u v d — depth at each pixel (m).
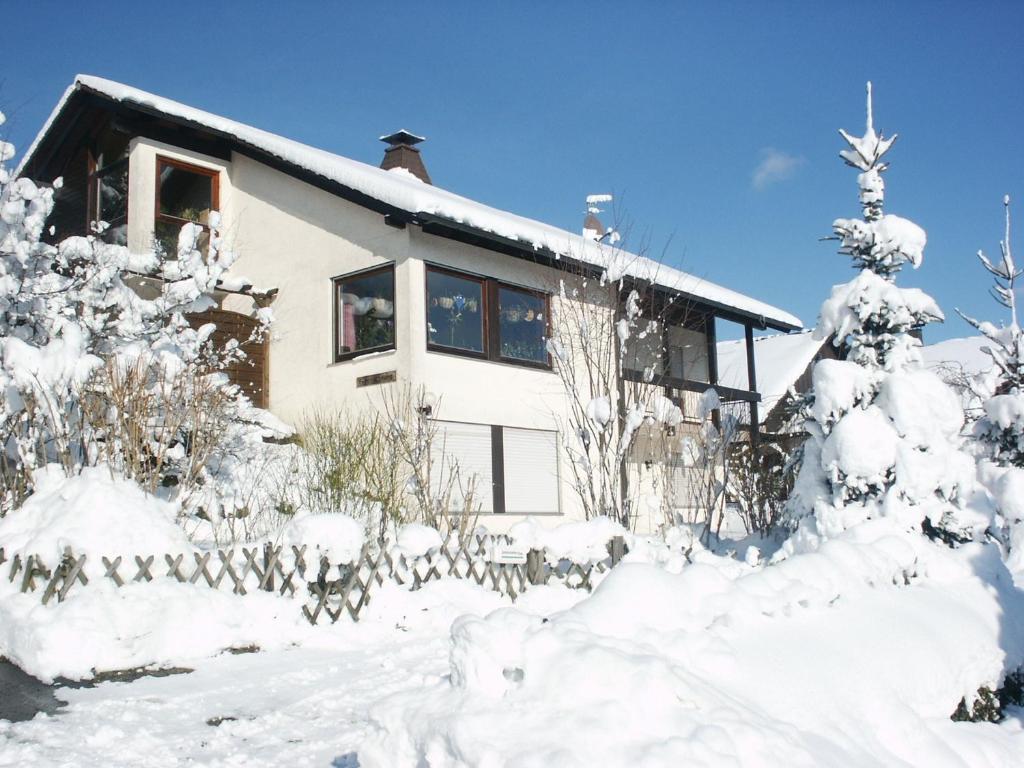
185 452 10.09
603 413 12.09
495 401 15.51
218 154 17.75
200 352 13.37
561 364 14.55
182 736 5.51
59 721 5.72
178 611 7.46
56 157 19.11
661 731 3.28
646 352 18.03
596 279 15.23
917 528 8.72
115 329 11.36
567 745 3.10
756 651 4.34
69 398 9.18
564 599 9.87
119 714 5.89
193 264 12.27
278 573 8.55
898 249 10.44
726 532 15.64
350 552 8.58
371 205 14.62
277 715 5.93
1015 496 10.00
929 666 5.19
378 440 12.38
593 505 12.02
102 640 6.94
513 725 3.26
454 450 14.88
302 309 16.16
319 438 12.94
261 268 16.97
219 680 6.80
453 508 13.95
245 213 17.42
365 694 6.49
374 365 14.84
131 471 9.06
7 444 9.28
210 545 9.80
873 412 9.33
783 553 9.48
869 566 5.84
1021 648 6.34
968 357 35.59
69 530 7.57
